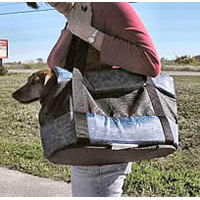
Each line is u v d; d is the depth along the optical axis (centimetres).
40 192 460
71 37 215
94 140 180
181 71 1155
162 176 496
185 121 712
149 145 190
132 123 190
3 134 768
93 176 203
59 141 183
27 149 648
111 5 191
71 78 191
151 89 202
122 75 196
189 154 596
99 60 200
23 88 218
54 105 189
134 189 450
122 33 189
